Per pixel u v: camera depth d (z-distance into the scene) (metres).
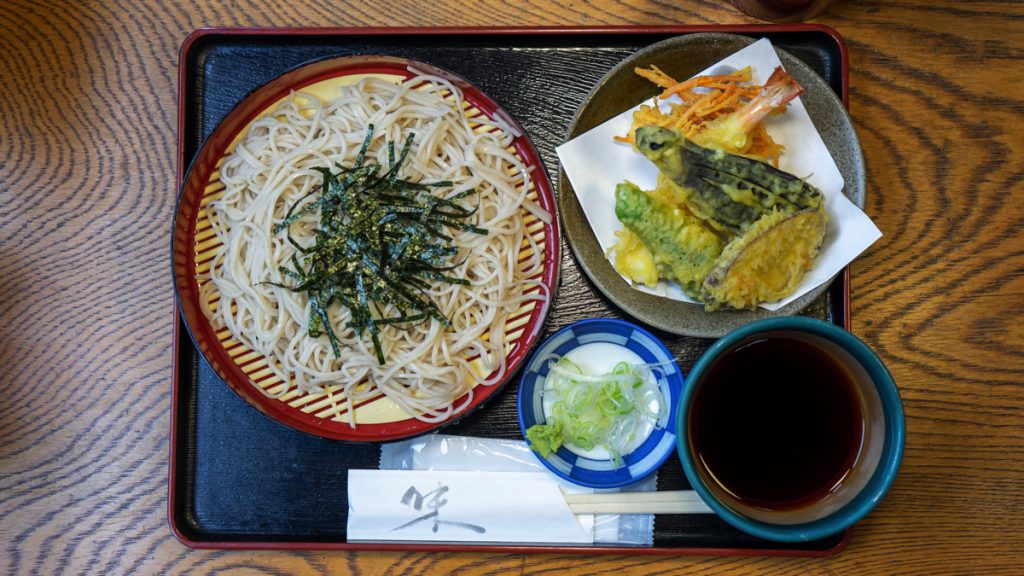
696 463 0.45
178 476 0.50
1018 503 0.51
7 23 0.54
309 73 0.50
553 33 0.52
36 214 0.53
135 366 0.52
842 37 0.53
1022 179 0.53
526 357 0.48
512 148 0.52
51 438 0.52
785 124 0.51
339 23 0.53
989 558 0.51
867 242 0.49
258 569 0.51
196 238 0.51
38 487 0.52
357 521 0.50
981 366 0.52
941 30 0.53
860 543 0.51
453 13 0.53
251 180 0.51
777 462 0.48
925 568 0.51
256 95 0.50
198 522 0.51
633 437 0.50
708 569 0.51
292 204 0.51
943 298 0.52
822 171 0.50
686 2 0.53
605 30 0.52
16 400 0.52
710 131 0.49
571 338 0.50
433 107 0.51
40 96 0.54
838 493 0.46
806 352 0.47
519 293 0.51
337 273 0.48
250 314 0.51
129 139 0.53
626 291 0.50
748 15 0.53
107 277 0.53
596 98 0.49
